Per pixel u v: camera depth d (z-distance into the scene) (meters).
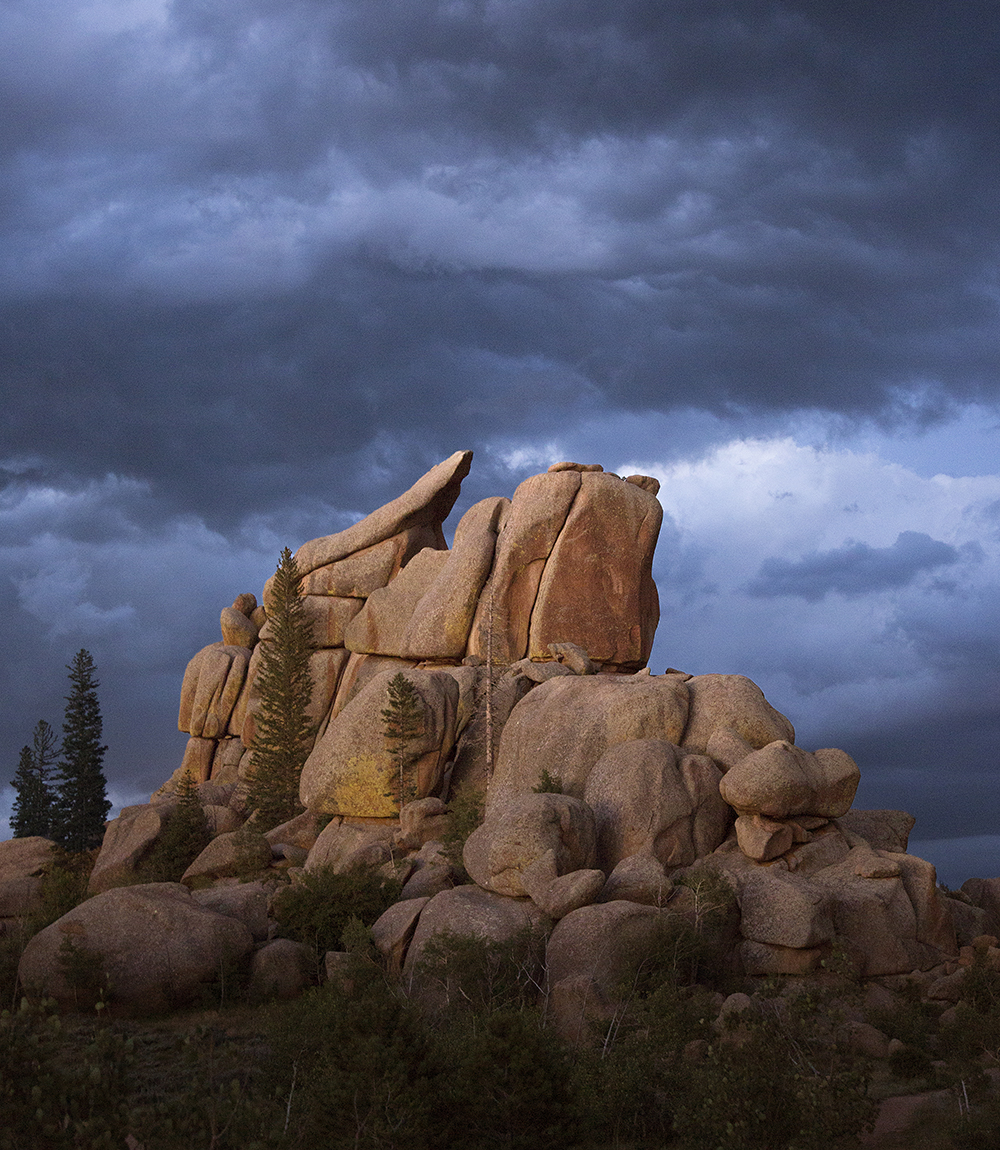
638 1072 22.86
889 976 38.09
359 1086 19.53
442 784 55.12
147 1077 26.55
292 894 39.88
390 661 67.50
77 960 34.94
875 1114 19.38
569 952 34.81
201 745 74.56
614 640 60.91
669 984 31.53
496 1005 32.38
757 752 43.72
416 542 72.31
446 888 42.47
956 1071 25.58
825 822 44.34
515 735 52.22
